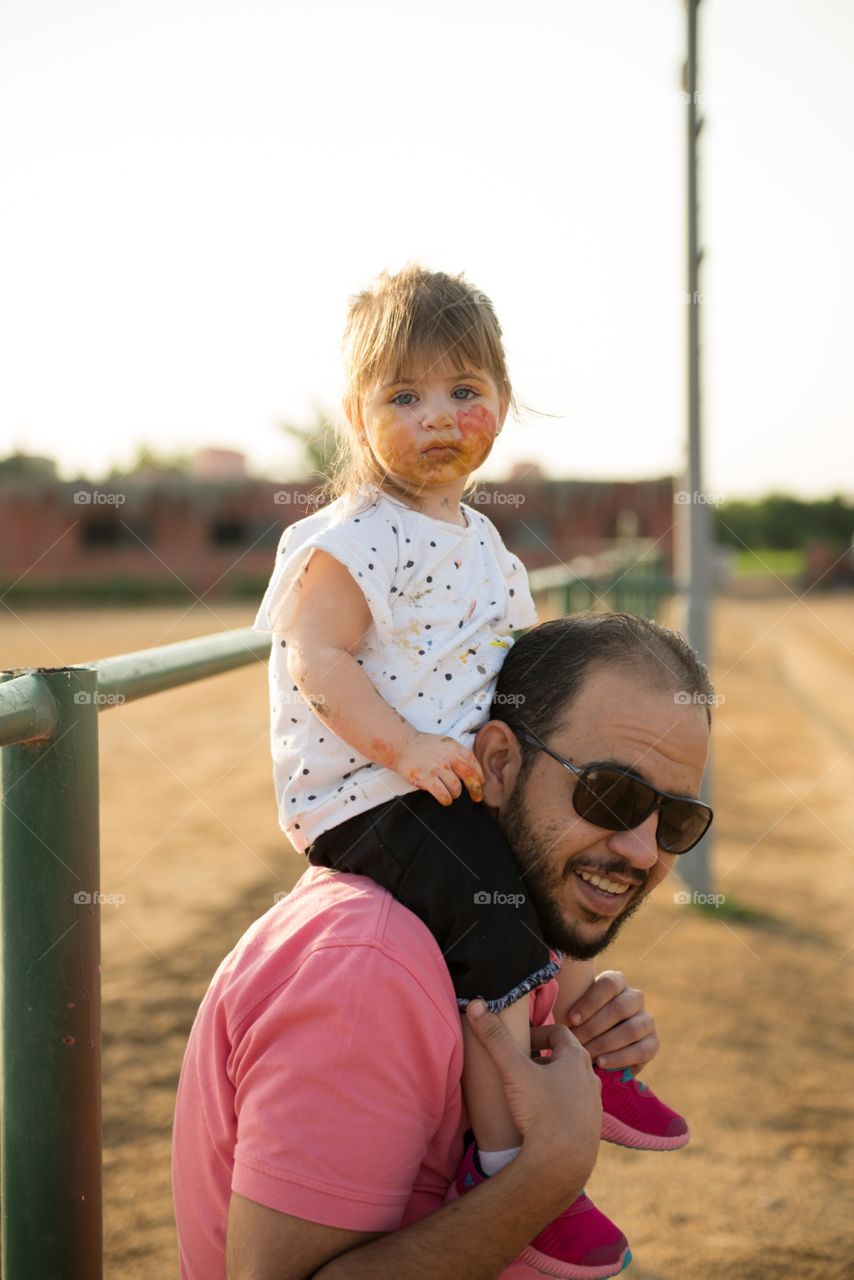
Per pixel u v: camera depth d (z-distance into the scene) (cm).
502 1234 114
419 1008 119
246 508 3581
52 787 129
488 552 167
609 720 133
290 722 151
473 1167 124
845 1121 316
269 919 135
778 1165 293
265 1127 115
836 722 1054
